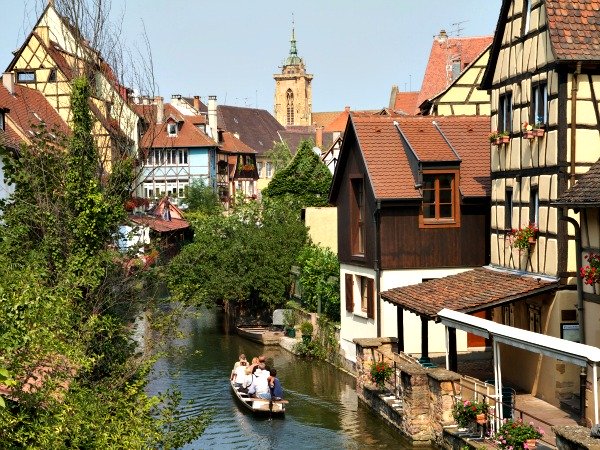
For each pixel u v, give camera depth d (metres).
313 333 33.03
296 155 56.97
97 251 19.28
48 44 49.81
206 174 74.44
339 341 30.94
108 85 25.23
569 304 20.83
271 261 38.19
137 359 19.25
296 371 30.41
